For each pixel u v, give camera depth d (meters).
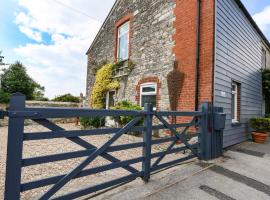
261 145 6.97
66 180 2.57
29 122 10.54
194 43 6.28
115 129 3.12
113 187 3.31
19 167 2.19
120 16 10.52
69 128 10.17
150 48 8.13
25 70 24.50
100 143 6.71
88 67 13.71
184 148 4.46
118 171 4.16
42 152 5.47
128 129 3.29
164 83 7.27
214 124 5.06
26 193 3.11
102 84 10.78
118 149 3.19
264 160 5.13
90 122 10.02
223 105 6.15
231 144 6.69
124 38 10.23
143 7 8.84
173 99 6.79
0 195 3.03
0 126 10.21
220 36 6.03
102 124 9.73
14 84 22.69
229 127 6.57
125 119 7.58
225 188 3.48
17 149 2.17
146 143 3.56
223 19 6.23
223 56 6.20
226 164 4.68
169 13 7.40
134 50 9.08
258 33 9.33
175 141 4.22
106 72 10.64
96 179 3.70
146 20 8.55
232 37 6.83
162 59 7.46
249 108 8.41
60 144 6.53
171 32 7.20
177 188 3.37
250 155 5.54
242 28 7.66
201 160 4.86
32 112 2.27
